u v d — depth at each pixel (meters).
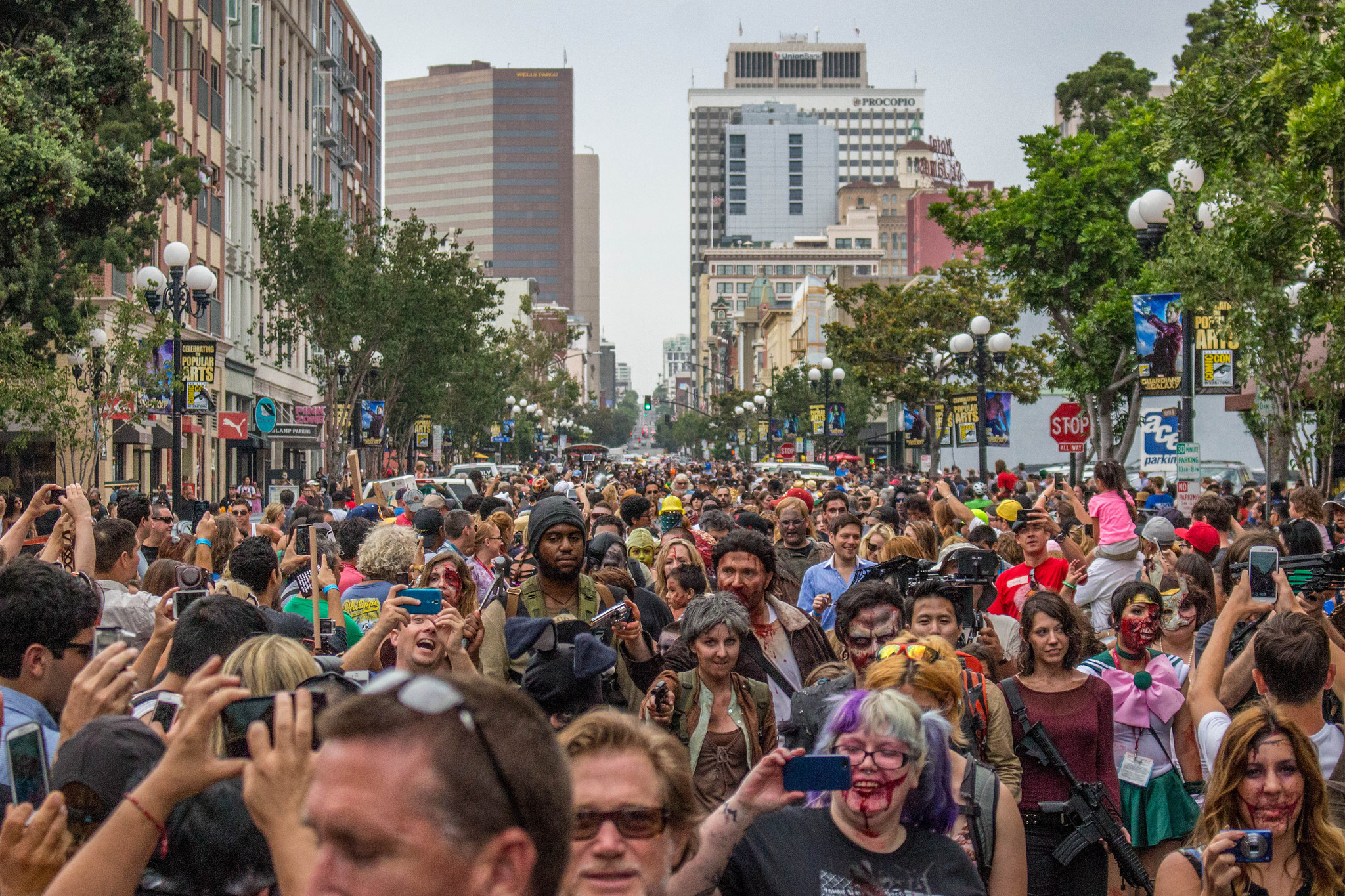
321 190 67.44
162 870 3.12
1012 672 6.86
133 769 3.20
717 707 5.79
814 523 14.88
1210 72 18.41
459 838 1.65
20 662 4.18
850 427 68.31
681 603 8.17
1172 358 18.41
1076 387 29.84
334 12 71.00
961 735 4.70
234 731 3.30
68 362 32.72
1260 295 17.08
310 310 41.69
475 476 36.66
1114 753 6.34
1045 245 29.06
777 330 132.75
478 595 9.62
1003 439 28.89
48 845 2.86
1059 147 29.92
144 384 25.28
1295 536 10.45
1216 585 8.51
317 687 3.45
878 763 3.68
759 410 83.19
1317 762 4.11
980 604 7.25
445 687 1.71
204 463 46.34
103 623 6.97
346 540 11.09
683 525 11.93
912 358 47.59
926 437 46.56
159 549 11.45
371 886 1.64
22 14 24.67
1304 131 15.31
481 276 49.47
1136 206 17.95
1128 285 27.75
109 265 37.47
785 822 3.82
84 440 25.48
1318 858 4.07
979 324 26.92
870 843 3.79
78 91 24.38
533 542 6.84
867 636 6.13
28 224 22.86
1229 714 6.41
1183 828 6.42
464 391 64.44
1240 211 16.73
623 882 3.01
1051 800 5.66
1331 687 5.97
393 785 1.65
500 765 1.70
